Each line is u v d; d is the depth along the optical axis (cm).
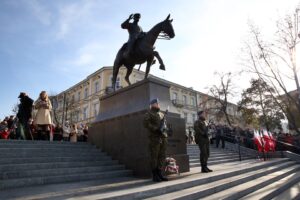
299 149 1697
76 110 4809
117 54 1011
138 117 799
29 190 517
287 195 722
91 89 4631
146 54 875
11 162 652
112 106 970
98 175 691
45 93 1035
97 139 978
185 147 832
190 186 605
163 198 486
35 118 1011
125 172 757
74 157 777
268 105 3102
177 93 5034
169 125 792
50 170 645
